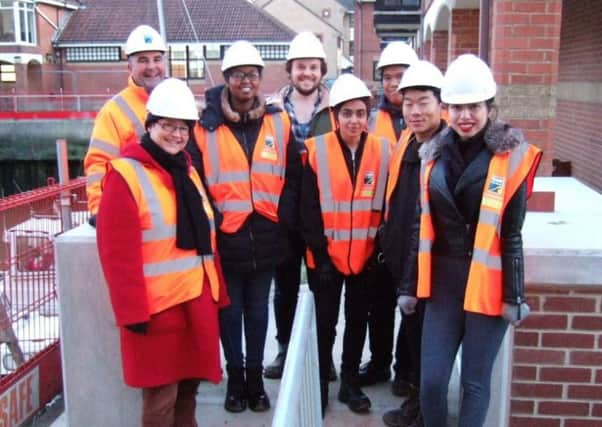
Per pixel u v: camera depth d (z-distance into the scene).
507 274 2.96
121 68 44.28
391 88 4.27
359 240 3.83
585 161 9.47
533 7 5.80
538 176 5.91
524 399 3.71
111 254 3.10
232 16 45.16
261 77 3.79
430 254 3.15
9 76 41.78
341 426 3.91
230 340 3.99
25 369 4.67
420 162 3.51
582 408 3.68
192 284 3.30
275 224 3.89
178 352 3.34
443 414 3.19
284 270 4.36
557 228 3.89
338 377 4.51
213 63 44.50
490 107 3.00
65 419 4.25
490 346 3.06
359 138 3.83
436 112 3.43
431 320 3.17
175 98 3.17
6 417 4.43
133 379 3.27
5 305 4.84
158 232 3.20
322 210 3.82
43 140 35.28
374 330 4.28
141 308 3.13
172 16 45.34
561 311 3.60
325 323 3.97
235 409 4.08
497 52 5.89
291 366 2.27
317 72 4.45
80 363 3.95
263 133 3.83
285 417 1.97
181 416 3.61
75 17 45.47
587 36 9.38
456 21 10.48
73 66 44.31
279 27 44.25
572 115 10.34
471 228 3.03
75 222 5.90
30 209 5.21
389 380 4.44
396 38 28.64
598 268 3.46
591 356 3.62
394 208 3.61
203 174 3.78
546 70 5.87
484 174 2.95
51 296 5.15
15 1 40.47
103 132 4.14
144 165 3.19
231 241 3.80
